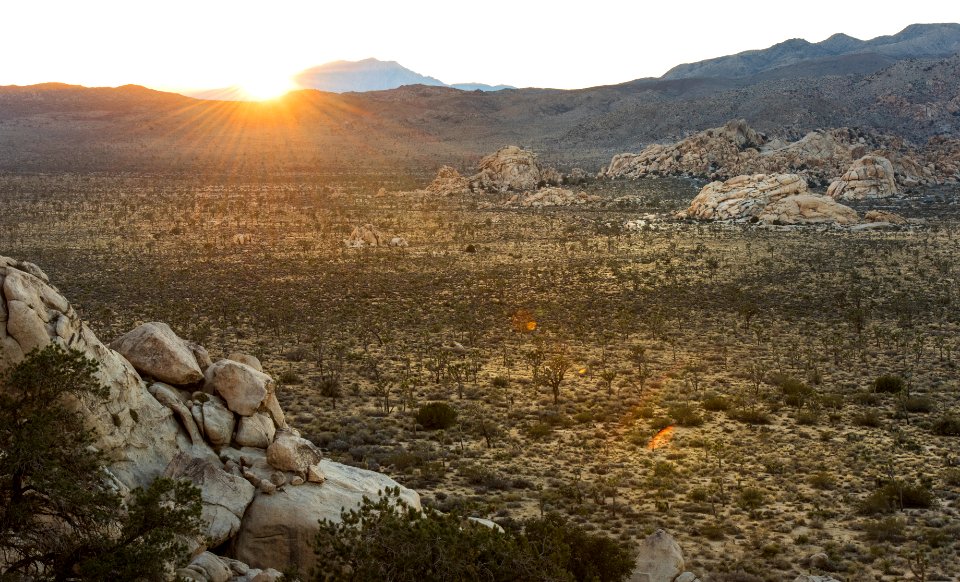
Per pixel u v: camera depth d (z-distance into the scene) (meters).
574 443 60.88
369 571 21.88
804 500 49.06
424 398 73.88
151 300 125.25
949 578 37.25
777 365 88.75
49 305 27.44
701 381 81.50
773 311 118.44
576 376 83.56
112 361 28.66
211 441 30.73
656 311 117.75
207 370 33.03
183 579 21.30
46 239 191.88
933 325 109.19
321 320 111.38
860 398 74.25
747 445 60.88
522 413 68.69
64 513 20.69
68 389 22.30
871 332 105.38
